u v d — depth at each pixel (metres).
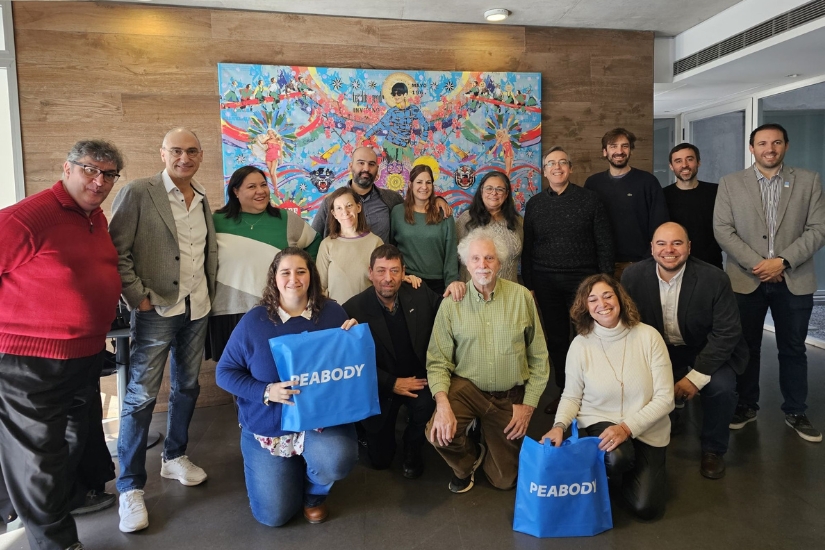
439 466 2.72
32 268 1.84
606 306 2.25
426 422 2.53
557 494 2.06
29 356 1.86
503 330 2.41
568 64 4.17
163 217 2.28
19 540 2.14
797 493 2.36
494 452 2.48
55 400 1.92
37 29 3.34
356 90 3.80
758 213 2.92
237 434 3.19
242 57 3.64
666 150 6.59
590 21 4.04
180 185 2.38
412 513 2.29
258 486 2.16
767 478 2.49
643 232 3.36
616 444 2.10
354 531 2.16
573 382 2.38
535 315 2.49
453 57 3.97
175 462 2.59
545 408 3.38
